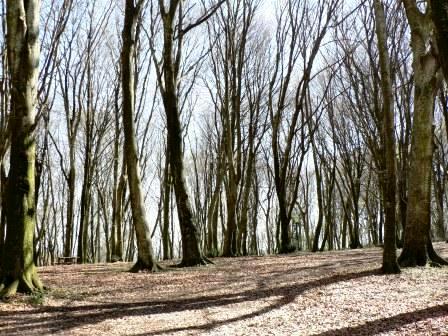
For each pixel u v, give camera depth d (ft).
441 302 28.14
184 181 60.03
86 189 94.27
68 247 94.79
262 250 193.98
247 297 34.42
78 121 95.71
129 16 54.19
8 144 57.16
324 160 124.36
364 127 91.76
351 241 118.11
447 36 17.72
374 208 148.97
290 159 120.78
